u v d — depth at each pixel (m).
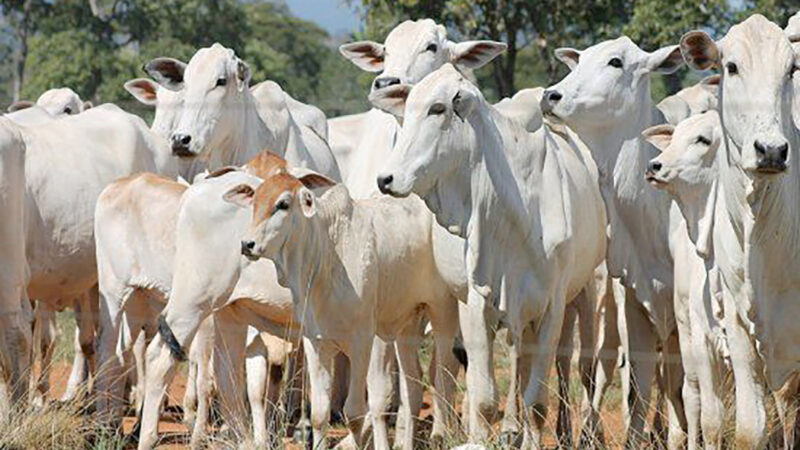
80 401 13.93
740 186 10.15
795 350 10.56
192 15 44.66
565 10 28.53
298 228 12.11
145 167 16.09
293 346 14.02
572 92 13.05
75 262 15.21
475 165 11.90
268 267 13.05
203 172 15.56
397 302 13.11
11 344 13.41
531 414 12.16
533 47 39.47
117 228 13.96
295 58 54.12
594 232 13.38
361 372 12.53
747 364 10.65
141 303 14.23
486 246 12.02
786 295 10.51
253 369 13.41
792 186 10.20
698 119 11.98
